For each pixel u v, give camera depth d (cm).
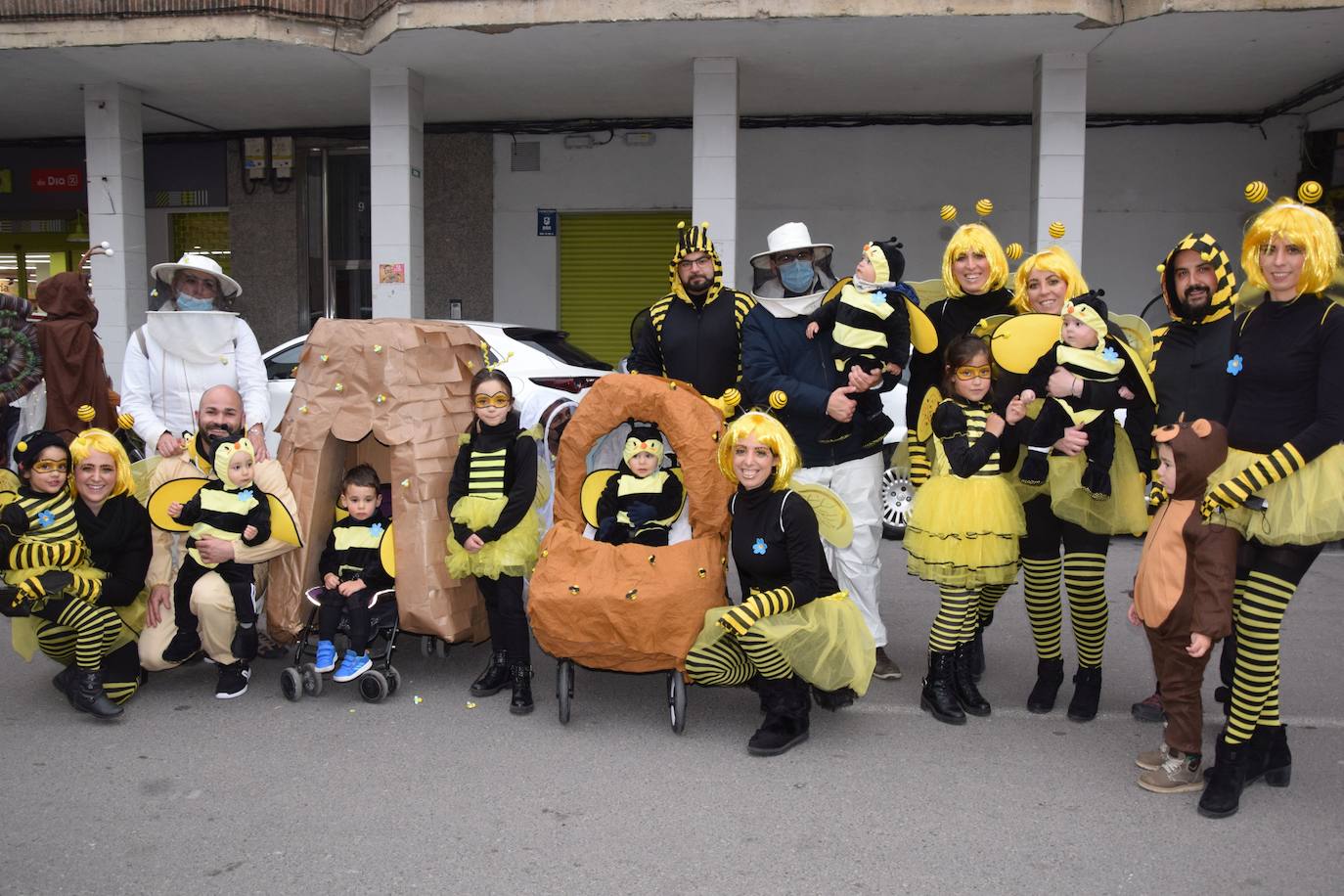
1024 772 382
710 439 420
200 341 511
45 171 1334
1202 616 336
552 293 1301
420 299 1038
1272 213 338
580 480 436
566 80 1042
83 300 584
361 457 534
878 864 314
